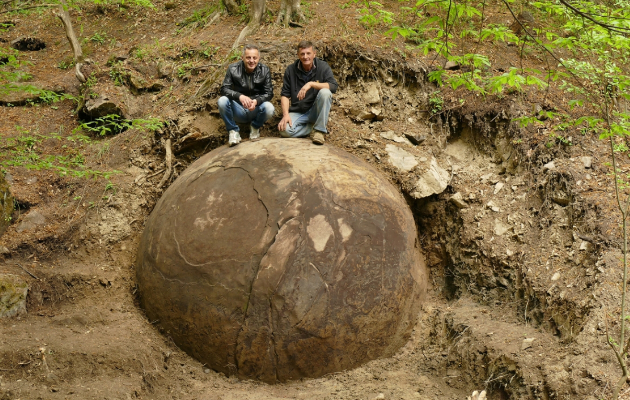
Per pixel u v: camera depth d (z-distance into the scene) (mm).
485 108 6117
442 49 3549
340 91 6504
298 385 4293
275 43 6625
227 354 4301
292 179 4578
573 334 4227
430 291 5523
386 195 4883
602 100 5930
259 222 4383
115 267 5320
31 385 3928
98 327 4684
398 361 4641
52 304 4988
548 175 5359
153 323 4699
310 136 5477
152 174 6008
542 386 3938
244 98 5332
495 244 5266
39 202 5742
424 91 6473
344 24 6930
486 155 6090
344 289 4289
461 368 4516
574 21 3629
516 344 4371
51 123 6773
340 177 4727
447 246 5664
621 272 4309
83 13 8805
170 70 6816
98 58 7605
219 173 4836
